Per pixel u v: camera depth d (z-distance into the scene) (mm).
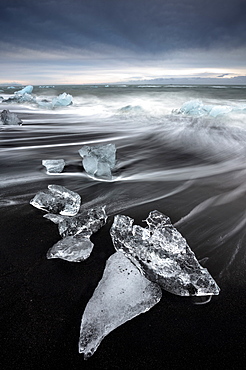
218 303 1552
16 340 1289
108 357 1217
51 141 7199
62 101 18188
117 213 2754
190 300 1566
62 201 2721
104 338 1303
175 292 1596
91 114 13789
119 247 1894
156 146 6770
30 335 1315
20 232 2283
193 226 2498
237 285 1703
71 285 1670
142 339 1308
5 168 4473
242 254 2039
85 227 2211
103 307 1423
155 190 3502
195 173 4391
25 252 2002
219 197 3242
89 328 1307
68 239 2043
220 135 8172
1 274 1756
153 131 9031
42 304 1517
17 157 5270
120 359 1212
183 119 11281
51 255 1907
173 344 1290
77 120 11695
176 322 1414
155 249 1772
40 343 1275
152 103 18828
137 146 6750
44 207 2699
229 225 2506
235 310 1505
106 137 7984
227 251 2084
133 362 1200
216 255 2035
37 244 2107
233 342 1311
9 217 2561
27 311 1463
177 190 3506
